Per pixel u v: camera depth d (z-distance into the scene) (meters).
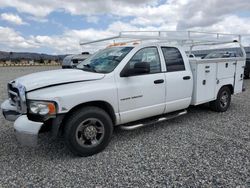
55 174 3.20
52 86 3.54
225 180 2.96
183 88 4.99
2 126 5.20
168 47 4.90
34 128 3.32
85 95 3.60
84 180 3.04
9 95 4.04
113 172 3.22
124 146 4.12
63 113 3.44
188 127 5.08
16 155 3.80
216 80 5.84
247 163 3.40
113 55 4.44
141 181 2.99
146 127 5.13
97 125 3.80
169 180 2.99
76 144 3.59
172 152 3.82
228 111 6.39
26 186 2.92
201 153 3.76
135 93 4.20
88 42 5.64
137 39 4.86
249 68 13.53
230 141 4.25
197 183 2.91
